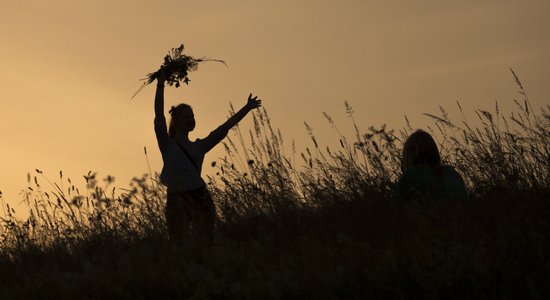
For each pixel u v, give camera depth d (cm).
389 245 1116
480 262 1002
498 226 1129
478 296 954
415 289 995
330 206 1395
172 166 1368
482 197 1321
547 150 1372
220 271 1095
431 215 1188
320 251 1112
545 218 1141
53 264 1305
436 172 1309
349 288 1011
